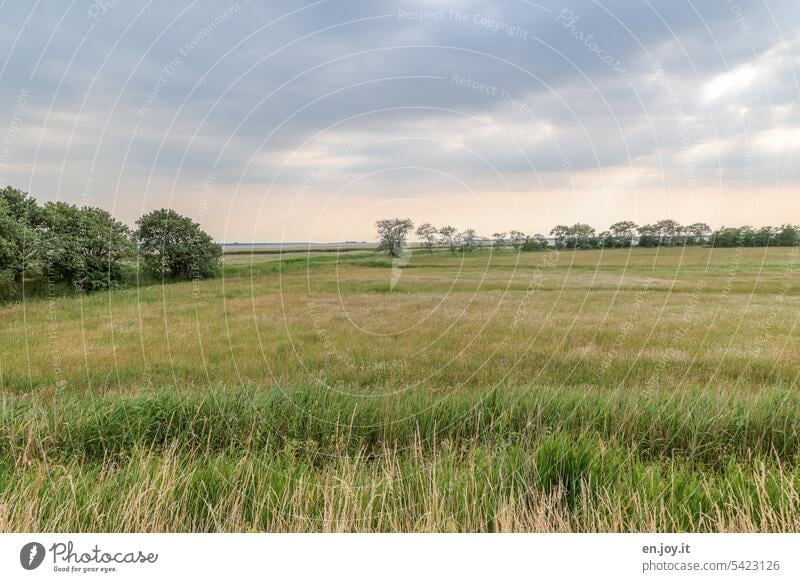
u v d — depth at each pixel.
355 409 6.32
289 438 5.87
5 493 4.32
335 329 13.52
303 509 4.40
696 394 6.76
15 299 21.55
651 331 13.08
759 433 5.55
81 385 8.72
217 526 4.11
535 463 4.73
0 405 6.31
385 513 4.31
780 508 4.10
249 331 13.54
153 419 6.02
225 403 6.34
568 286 22.36
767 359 9.84
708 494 4.24
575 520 4.14
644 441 5.64
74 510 4.28
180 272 27.70
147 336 13.34
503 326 13.99
